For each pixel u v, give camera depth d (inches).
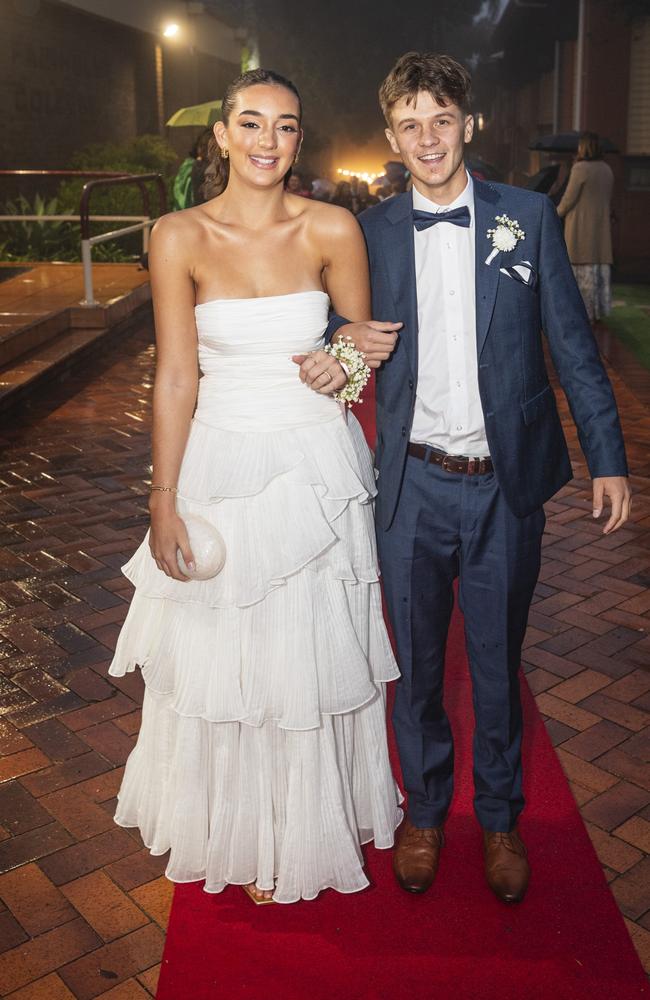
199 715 96.7
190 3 850.1
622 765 126.1
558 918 100.2
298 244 95.4
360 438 103.9
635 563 187.6
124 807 111.5
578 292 96.2
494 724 102.8
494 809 104.7
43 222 515.5
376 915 101.3
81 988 92.5
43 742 131.6
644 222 590.6
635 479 231.5
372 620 104.2
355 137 1475.1
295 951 96.4
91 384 327.3
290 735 98.0
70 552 192.2
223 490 93.4
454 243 95.0
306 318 94.6
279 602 95.3
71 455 252.5
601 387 95.0
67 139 675.4
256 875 101.8
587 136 398.9
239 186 93.0
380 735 106.5
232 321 93.1
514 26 874.1
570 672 148.6
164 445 94.7
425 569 100.6
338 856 101.6
